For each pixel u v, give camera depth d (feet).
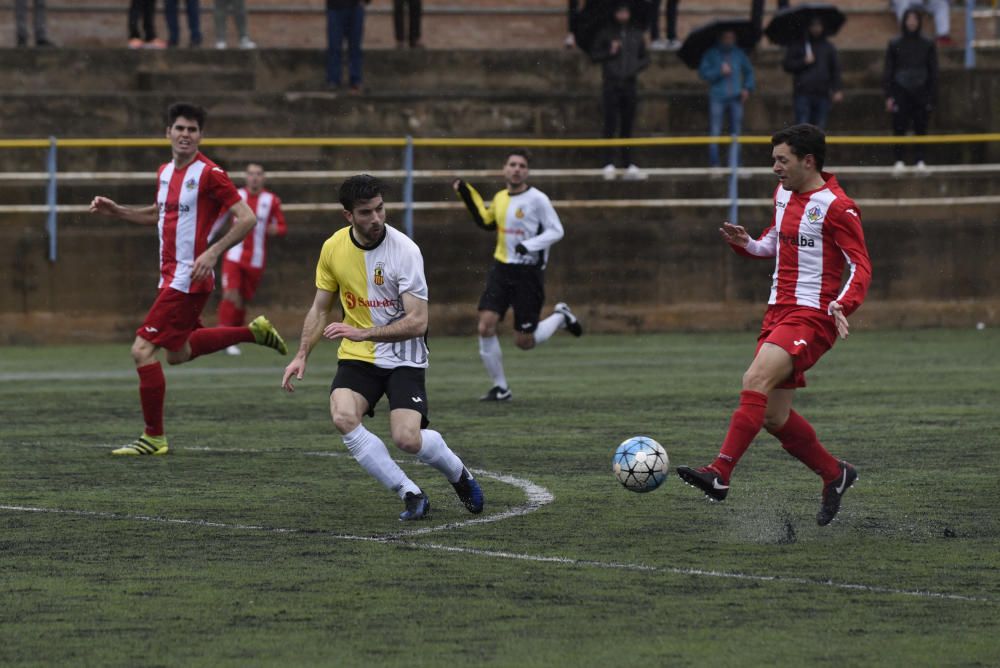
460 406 116.26
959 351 162.30
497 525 67.26
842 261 65.77
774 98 217.15
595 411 112.37
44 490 77.36
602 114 212.02
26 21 204.74
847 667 44.37
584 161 204.44
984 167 202.28
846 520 68.54
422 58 218.38
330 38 205.77
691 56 203.82
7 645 46.88
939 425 103.04
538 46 244.83
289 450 92.94
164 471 84.07
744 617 50.37
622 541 63.41
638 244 189.88
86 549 61.82
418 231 185.06
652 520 68.49
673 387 128.88
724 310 192.34
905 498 74.54
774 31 203.10
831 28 202.59
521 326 123.95
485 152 199.62
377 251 67.82
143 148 188.55
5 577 56.59
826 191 65.31
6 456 90.33
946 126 223.10
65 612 51.11
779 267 66.74
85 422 107.14
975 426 102.42
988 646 46.65
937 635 48.01
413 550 61.52
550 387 129.49
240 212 91.56
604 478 81.15
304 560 59.57
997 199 200.85
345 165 195.42
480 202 122.93
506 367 148.46
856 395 121.49
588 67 223.92
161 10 231.09
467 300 186.80
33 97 193.98
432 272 185.68
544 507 71.97
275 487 78.33
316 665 44.62
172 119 92.12
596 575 56.70
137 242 177.78
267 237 179.42
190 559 59.82
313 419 108.68
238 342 96.17
